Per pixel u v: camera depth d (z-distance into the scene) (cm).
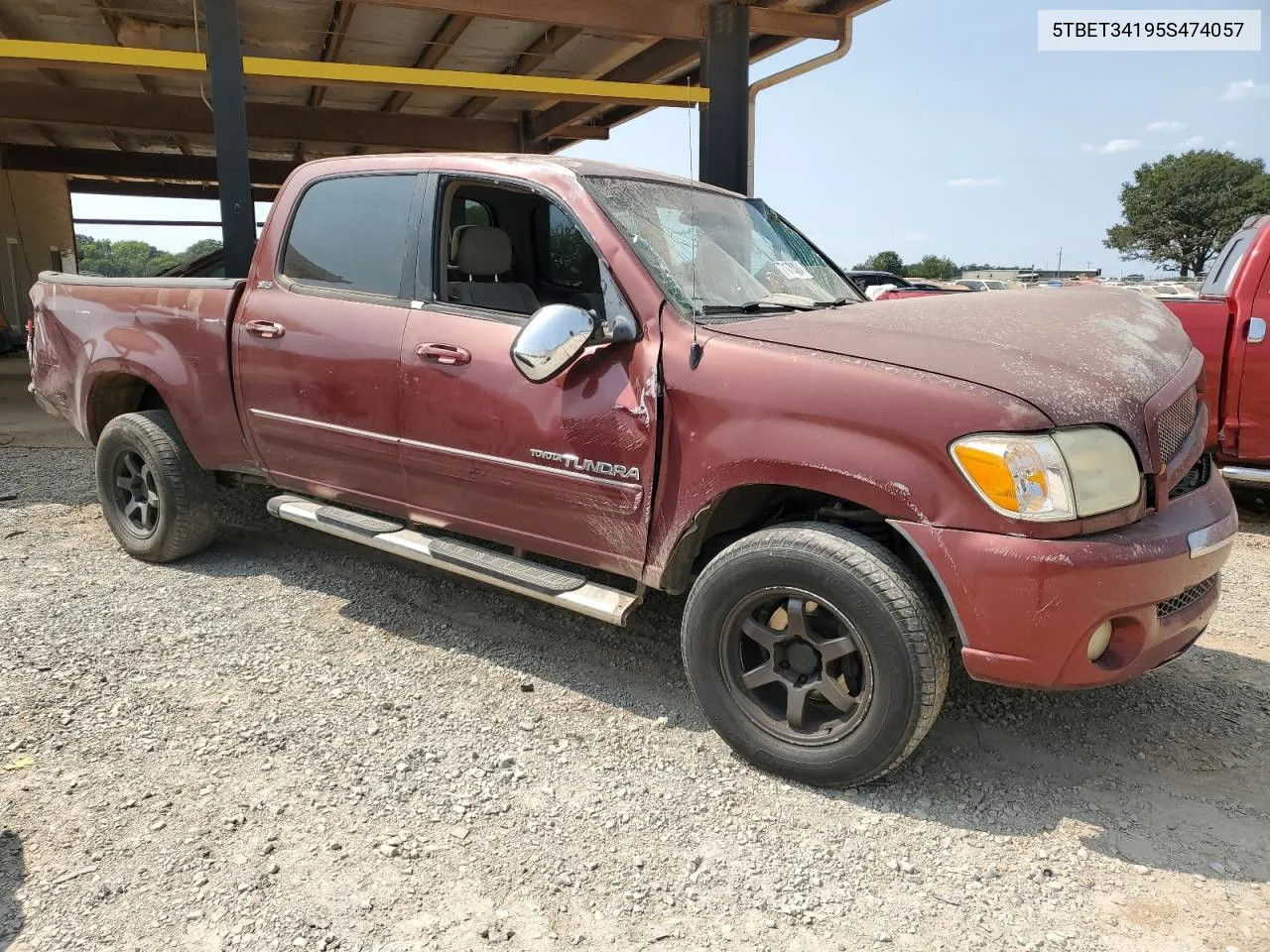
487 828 267
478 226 390
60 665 362
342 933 225
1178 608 281
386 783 288
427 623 414
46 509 595
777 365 280
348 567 483
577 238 426
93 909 231
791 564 275
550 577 334
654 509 306
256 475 440
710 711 302
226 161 723
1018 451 245
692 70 1138
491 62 1180
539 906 236
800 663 287
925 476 257
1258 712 340
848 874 249
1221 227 7375
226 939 222
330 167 405
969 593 253
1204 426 316
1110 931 228
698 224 365
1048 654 251
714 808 279
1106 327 312
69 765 295
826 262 437
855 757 275
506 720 330
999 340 282
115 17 993
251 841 259
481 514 357
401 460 371
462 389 345
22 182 2034
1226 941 225
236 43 713
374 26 1031
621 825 270
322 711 333
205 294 434
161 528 467
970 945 224
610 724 329
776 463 275
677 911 235
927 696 263
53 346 514
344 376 380
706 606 295
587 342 299
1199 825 272
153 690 345
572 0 826
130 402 509
